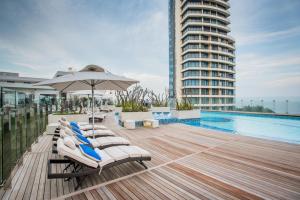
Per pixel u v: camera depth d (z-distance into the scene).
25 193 2.98
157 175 3.71
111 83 6.18
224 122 15.92
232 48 54.56
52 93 28.72
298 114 13.77
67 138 3.59
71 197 2.87
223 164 4.36
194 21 50.16
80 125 7.85
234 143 6.55
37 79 35.34
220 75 52.09
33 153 5.21
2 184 3.22
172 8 59.69
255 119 16.38
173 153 5.29
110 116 17.05
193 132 8.80
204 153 5.29
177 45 54.66
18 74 39.28
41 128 8.54
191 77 49.47
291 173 3.82
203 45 50.53
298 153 5.27
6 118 4.80
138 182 3.39
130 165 4.25
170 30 61.03
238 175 3.71
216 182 3.39
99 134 6.36
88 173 3.20
